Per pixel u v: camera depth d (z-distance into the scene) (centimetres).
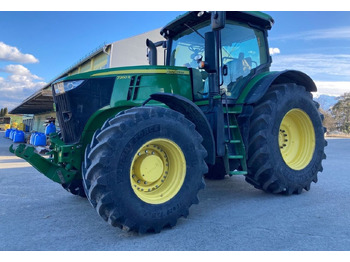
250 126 387
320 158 436
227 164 355
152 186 287
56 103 363
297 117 432
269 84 384
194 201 297
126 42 1719
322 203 364
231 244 240
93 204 267
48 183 528
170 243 245
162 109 288
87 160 282
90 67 2020
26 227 290
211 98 369
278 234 261
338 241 244
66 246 241
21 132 1628
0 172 663
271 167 376
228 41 409
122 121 266
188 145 295
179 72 381
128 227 255
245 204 364
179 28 452
